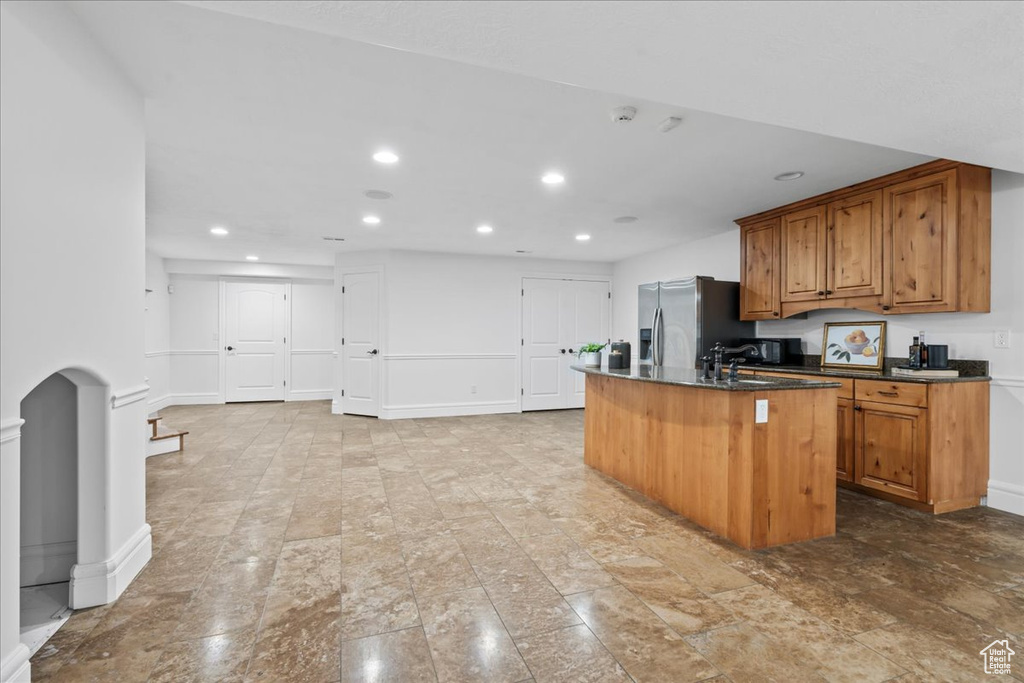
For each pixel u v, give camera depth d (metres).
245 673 1.53
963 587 2.07
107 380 1.89
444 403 6.59
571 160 3.07
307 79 2.11
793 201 3.96
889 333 3.66
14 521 1.38
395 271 6.35
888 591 2.04
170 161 3.09
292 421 6.09
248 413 6.68
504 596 2.00
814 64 1.64
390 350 6.33
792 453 2.54
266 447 4.68
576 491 3.37
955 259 2.94
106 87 1.88
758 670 1.54
